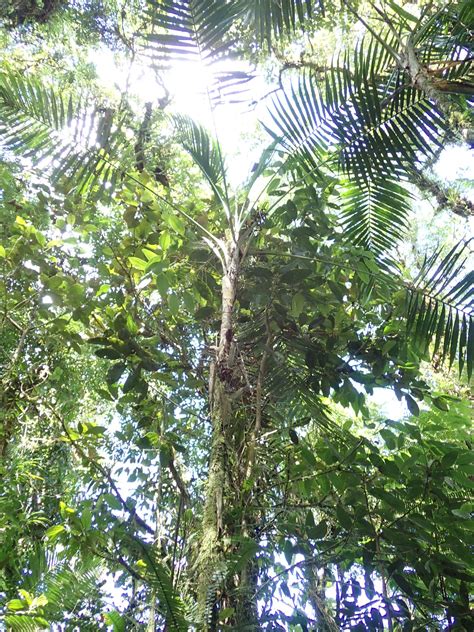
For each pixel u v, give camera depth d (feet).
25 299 13.56
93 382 16.29
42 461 13.79
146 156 20.48
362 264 12.20
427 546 10.36
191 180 19.54
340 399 13.04
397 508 10.00
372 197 13.25
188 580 8.57
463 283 10.74
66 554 9.41
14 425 14.21
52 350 15.47
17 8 29.96
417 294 11.08
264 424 11.97
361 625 9.07
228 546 9.22
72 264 13.96
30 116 11.56
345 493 10.64
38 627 8.05
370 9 24.45
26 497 12.12
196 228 13.73
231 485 10.19
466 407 13.89
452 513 10.20
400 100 11.80
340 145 12.19
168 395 13.76
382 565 9.70
